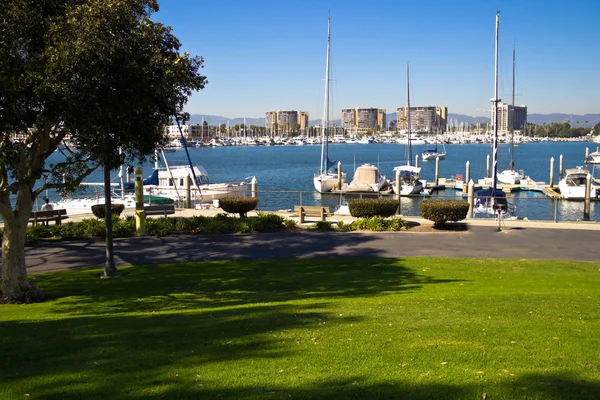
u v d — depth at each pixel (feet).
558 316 29.71
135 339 26.00
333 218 87.71
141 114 41.11
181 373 20.16
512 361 20.63
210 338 25.53
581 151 542.16
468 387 17.80
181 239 67.67
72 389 18.86
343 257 57.41
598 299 35.86
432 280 45.88
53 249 61.62
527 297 36.58
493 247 62.49
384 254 58.85
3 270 40.91
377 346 23.13
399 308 32.76
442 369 19.71
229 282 46.14
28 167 41.88
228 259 56.65
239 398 17.40
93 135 39.52
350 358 21.35
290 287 43.80
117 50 36.06
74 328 29.55
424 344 23.31
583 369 19.65
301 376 19.33
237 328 27.63
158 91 39.24
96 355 23.22
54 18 36.06
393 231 73.26
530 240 66.64
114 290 43.78
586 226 77.00
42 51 35.42
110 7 36.17
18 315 35.55
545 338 24.21
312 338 24.86
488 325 27.17
